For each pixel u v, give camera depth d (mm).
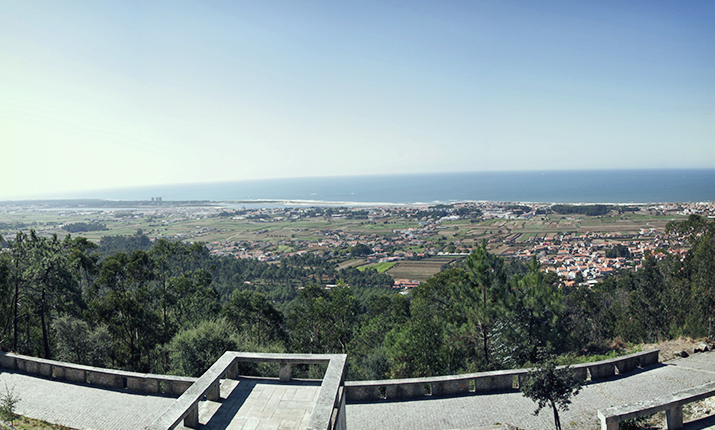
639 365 17375
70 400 13992
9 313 28156
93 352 27891
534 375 11492
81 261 40312
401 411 13508
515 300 23125
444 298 41875
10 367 16766
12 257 28328
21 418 12734
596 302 48250
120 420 12656
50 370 16016
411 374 22125
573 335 24078
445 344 24391
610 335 37094
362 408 13758
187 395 8156
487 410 13523
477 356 24984
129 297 35188
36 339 33250
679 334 25188
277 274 124188
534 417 13078
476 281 24453
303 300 47188
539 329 22859
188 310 44375
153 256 46156
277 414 8633
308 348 42125
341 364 9680
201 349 25500
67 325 28047
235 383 10141
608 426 8727
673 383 15391
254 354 10336
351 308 44125
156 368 36125
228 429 8023
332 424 8117
